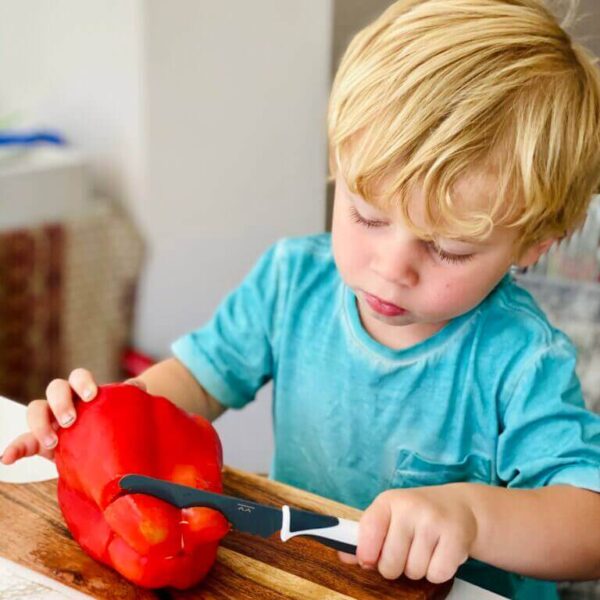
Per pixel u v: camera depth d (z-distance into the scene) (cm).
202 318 157
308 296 83
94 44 144
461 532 57
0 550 56
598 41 80
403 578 56
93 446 55
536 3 66
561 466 68
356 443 80
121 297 151
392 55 62
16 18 153
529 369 73
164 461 56
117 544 53
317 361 82
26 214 136
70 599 53
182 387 82
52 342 144
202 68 141
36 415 60
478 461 76
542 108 60
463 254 60
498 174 58
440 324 76
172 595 53
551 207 63
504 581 73
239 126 144
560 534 61
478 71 60
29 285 139
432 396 77
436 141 58
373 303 65
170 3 136
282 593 54
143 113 141
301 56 136
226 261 153
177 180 147
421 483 78
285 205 147
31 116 156
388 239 61
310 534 54
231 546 58
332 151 66
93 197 151
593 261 84
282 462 85
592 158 65
